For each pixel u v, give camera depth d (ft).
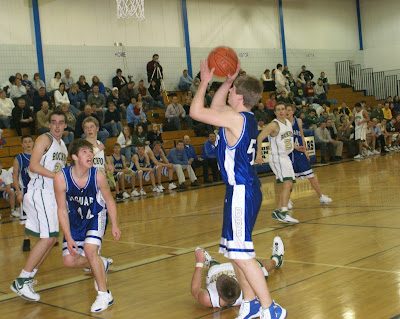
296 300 10.69
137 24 52.39
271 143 20.27
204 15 57.67
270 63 63.52
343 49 71.56
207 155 40.63
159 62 53.78
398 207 21.52
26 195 12.88
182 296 11.86
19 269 16.12
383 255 13.87
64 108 38.58
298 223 19.93
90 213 11.81
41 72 45.93
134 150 39.37
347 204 23.49
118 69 48.26
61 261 16.89
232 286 10.26
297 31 66.49
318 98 60.64
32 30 45.88
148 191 38.40
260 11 62.59
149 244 18.45
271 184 35.42
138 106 43.29
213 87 48.83
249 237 9.27
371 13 72.74
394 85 70.64
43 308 11.76
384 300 10.23
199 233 19.81
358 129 52.19
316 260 13.94
